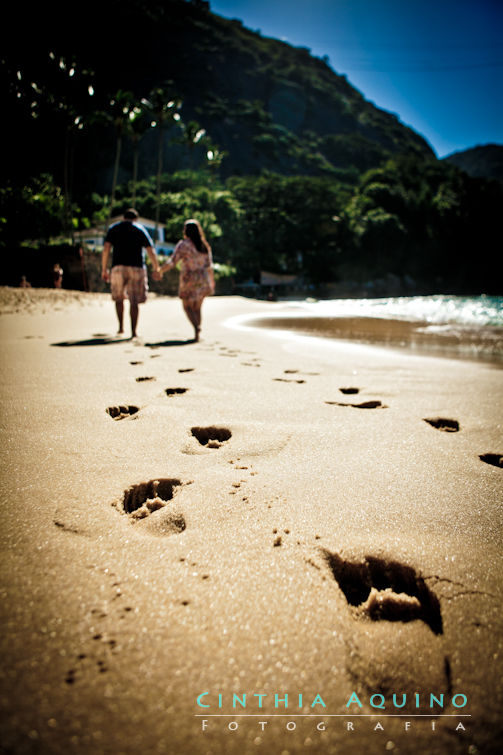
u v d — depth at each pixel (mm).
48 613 754
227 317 8609
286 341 4914
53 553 926
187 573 884
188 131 43469
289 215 58469
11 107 41656
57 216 30859
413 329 6859
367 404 2289
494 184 75438
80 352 3744
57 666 651
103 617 752
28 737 544
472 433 1844
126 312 8367
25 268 17266
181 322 6840
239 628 749
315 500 1229
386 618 832
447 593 850
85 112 35969
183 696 618
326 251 57562
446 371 3250
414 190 77250
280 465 1485
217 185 58562
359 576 943
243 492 1267
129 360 3375
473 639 747
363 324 7590
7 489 1230
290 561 936
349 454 1598
